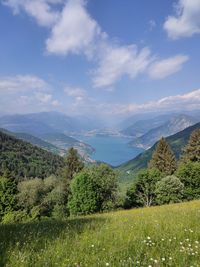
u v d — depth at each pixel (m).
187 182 65.44
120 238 6.67
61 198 66.75
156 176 65.50
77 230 7.84
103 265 4.68
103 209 57.41
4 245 5.93
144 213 14.25
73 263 4.79
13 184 58.53
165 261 4.93
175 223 8.62
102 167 58.81
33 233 7.39
